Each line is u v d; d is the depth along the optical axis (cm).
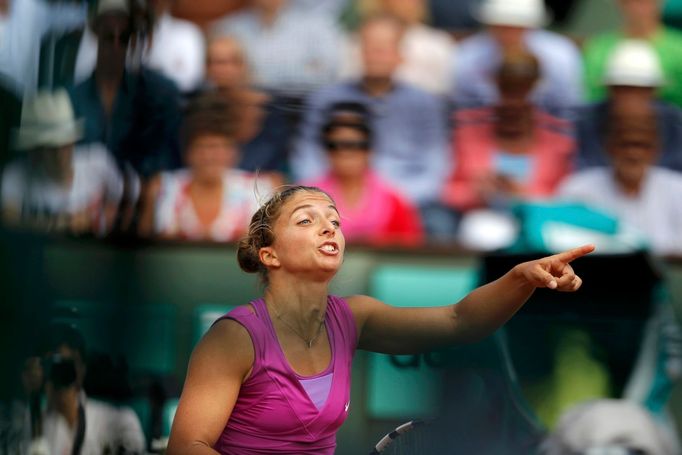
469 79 2172
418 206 2075
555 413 1444
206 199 1931
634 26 2284
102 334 1541
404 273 1783
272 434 1067
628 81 2141
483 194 2094
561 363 1469
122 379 1497
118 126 1816
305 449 1077
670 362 1514
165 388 1516
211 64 2094
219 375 1043
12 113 1636
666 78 2180
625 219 2073
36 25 1714
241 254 1130
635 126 2117
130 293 1602
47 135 1673
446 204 2081
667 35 2255
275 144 2059
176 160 1950
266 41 2195
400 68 2156
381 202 2053
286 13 2219
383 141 2105
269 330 1075
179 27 2130
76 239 1656
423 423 1215
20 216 1598
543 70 2169
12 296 1497
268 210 1120
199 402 1031
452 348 1430
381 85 2141
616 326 1528
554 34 2262
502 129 2133
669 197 2102
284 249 1093
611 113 2133
